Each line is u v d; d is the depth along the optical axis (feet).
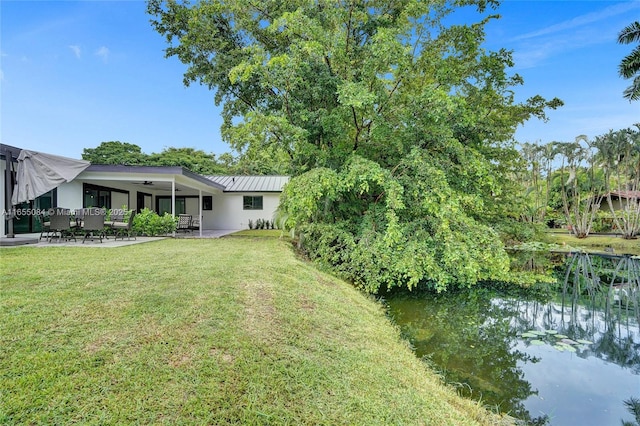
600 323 19.61
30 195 27.76
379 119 24.89
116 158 100.27
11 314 10.36
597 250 55.16
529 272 31.40
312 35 24.22
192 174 41.14
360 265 23.68
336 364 9.70
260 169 101.14
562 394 11.28
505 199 33.63
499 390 11.43
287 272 19.29
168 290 13.65
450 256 20.11
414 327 17.57
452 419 8.32
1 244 26.16
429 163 22.71
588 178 83.30
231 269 18.25
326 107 27.91
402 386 9.41
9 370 7.41
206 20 33.99
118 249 25.53
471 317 19.97
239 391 7.54
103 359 8.16
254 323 11.18
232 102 37.91
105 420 6.21
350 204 29.09
